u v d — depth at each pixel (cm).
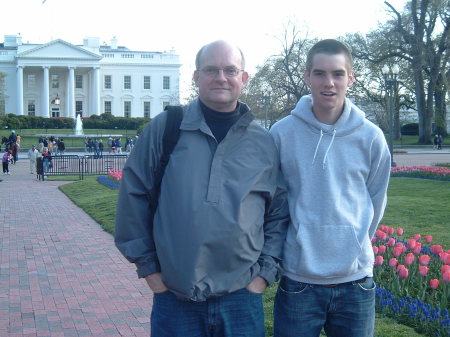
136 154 299
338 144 306
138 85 8769
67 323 553
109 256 865
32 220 1253
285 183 314
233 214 281
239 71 297
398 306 518
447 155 4138
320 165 304
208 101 298
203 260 279
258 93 4431
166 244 281
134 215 295
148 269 292
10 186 2177
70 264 812
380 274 609
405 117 6869
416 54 4141
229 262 282
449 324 457
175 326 291
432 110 4950
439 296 557
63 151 4544
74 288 682
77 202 1562
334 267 295
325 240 298
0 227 1155
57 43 8019
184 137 295
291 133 312
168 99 8844
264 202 300
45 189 2044
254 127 304
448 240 888
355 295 303
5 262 824
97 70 8275
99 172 2880
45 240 1002
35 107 8338
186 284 277
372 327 311
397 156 4016
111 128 7481
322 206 301
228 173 289
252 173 291
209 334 294
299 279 302
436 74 4550
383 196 313
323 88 301
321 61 301
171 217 282
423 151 4581
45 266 799
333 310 305
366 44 4362
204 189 284
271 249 300
